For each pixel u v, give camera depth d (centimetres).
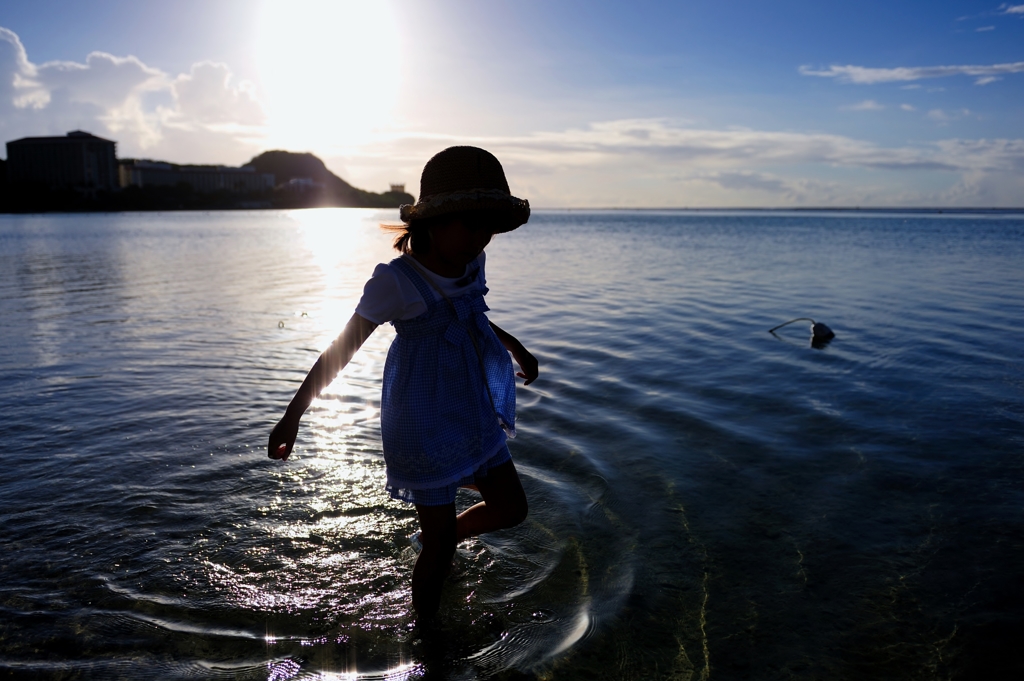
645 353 614
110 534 273
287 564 254
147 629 215
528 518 295
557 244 2598
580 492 322
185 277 1324
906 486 327
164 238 3278
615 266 1531
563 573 253
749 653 208
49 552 258
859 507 306
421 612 221
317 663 202
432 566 219
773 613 229
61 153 19862
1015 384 500
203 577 244
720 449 376
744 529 286
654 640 214
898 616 227
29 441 376
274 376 529
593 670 201
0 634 210
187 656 203
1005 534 280
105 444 373
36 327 739
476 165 203
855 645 212
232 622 220
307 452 366
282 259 1872
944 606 232
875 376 527
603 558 263
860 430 404
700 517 297
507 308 884
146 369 546
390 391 215
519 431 404
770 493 321
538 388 497
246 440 382
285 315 839
